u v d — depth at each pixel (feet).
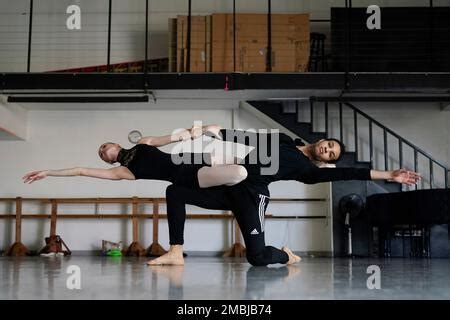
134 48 24.32
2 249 23.31
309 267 11.73
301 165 9.96
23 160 23.80
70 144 23.91
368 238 21.66
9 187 23.65
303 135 22.02
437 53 22.06
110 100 21.06
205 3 24.59
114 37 24.41
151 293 6.12
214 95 21.49
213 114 24.07
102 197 23.50
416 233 20.97
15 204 23.58
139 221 23.34
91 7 24.53
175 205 10.99
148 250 22.18
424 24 22.20
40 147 23.89
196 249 23.36
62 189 23.61
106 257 20.24
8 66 24.16
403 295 6.02
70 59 24.26
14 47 24.29
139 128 24.00
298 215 23.30
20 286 7.02
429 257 19.93
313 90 20.34
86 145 23.91
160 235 23.34
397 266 12.99
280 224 23.31
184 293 6.12
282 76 19.88
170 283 7.43
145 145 10.75
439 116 23.91
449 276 9.30
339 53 22.12
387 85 19.84
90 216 22.99
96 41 24.34
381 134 23.73
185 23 21.24
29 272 10.18
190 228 23.50
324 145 9.98
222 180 10.05
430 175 22.08
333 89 19.85
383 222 19.72
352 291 6.41
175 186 10.94
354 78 19.85
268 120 22.91
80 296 5.82
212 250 23.38
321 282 7.68
